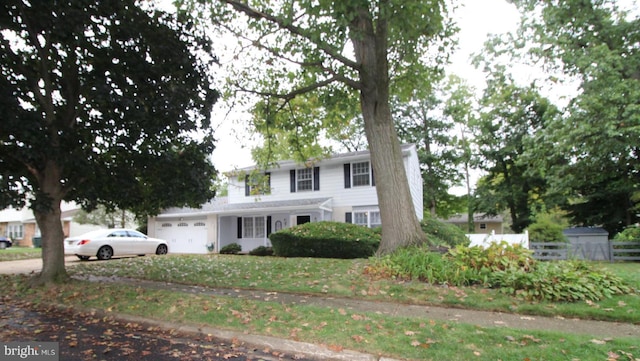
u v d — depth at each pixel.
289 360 4.20
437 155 28.83
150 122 7.84
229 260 12.69
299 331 4.81
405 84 12.52
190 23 8.65
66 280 8.56
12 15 6.84
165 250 18.83
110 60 7.70
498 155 26.05
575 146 15.13
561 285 6.11
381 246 9.65
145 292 7.23
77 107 8.28
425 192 28.53
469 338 4.42
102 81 7.31
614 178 20.95
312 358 4.24
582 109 14.59
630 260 14.24
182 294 6.98
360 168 18.98
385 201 9.70
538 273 6.50
